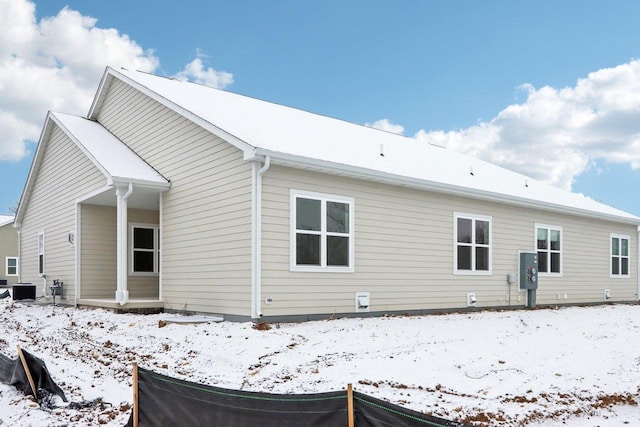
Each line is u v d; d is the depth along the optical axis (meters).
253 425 4.11
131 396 6.31
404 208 13.23
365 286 12.22
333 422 3.80
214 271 11.45
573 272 18.73
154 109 14.19
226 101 15.14
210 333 9.59
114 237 15.88
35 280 18.88
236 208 10.88
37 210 19.08
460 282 14.56
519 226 16.66
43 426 5.17
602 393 6.60
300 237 11.09
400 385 6.47
